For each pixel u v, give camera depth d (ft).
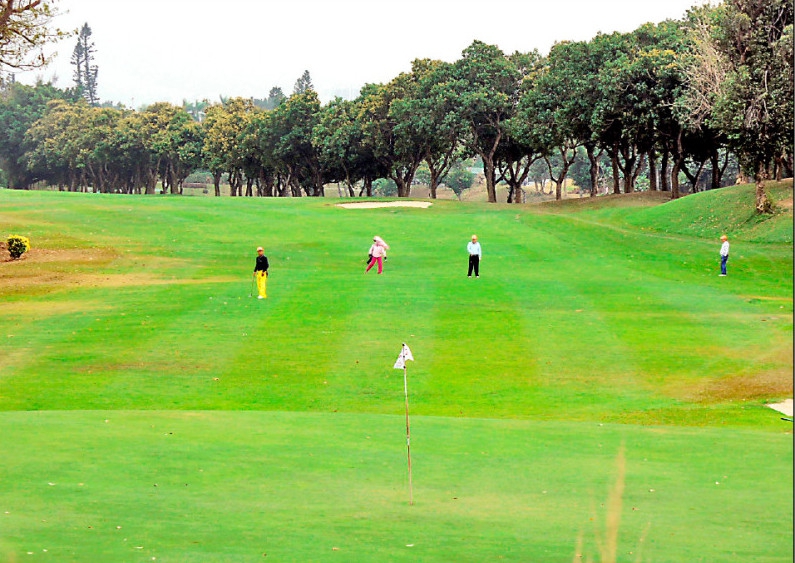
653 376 90.38
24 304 128.26
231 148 457.68
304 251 193.77
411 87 369.91
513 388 85.97
